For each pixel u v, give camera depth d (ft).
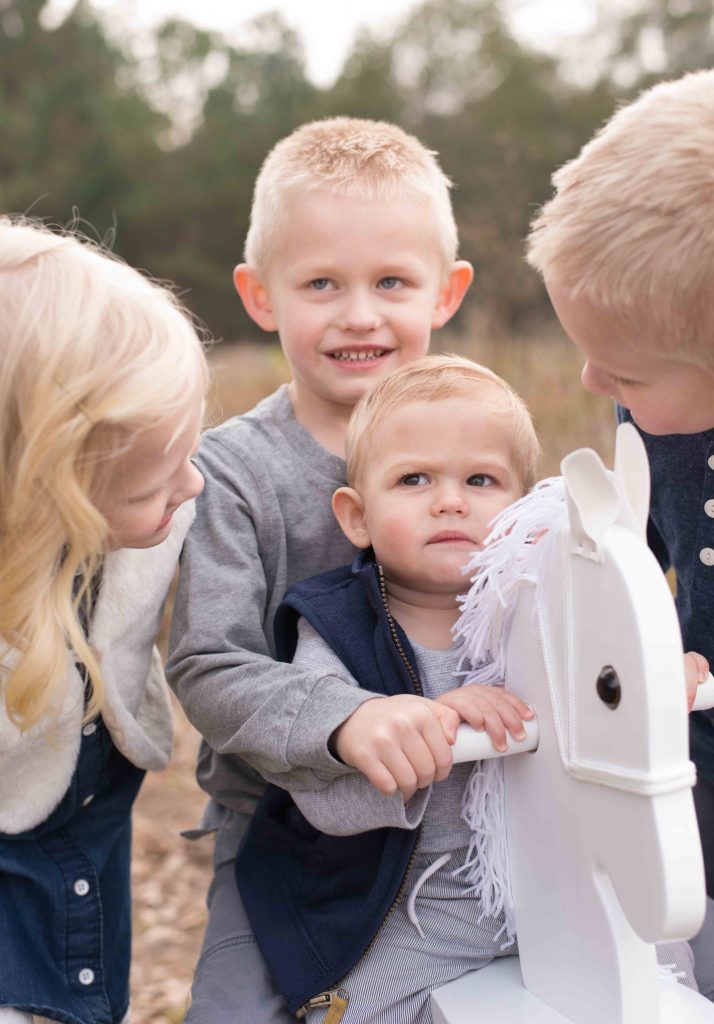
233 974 4.27
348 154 5.48
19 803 4.40
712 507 4.66
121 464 3.70
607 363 3.77
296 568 5.19
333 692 3.91
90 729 4.52
